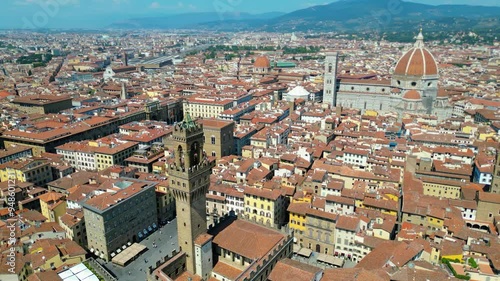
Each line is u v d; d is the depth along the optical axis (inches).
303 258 6215.6
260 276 4345.5
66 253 5669.3
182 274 4653.1
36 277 4872.0
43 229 6127.0
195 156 4611.2
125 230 6437.0
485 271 5044.3
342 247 6186.0
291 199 7313.0
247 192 6988.2
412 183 7775.6
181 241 4753.9
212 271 4667.8
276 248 4598.9
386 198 7106.3
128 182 7091.5
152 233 7017.7
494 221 6584.6
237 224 5044.3
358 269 4495.6
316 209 6515.8
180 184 4483.3
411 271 4680.1
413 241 5610.2
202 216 4761.3
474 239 5782.5
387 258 5123.0
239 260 4601.4
